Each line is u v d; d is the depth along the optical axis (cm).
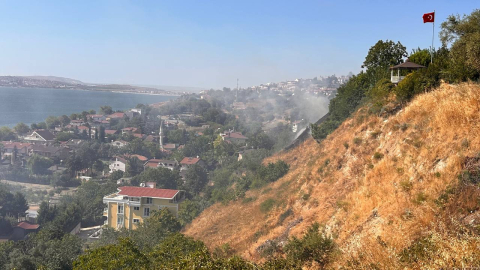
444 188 1221
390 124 2053
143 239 3544
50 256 3428
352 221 1556
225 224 3503
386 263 912
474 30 2295
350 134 2642
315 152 3747
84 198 7338
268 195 3644
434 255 828
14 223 5994
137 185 8006
